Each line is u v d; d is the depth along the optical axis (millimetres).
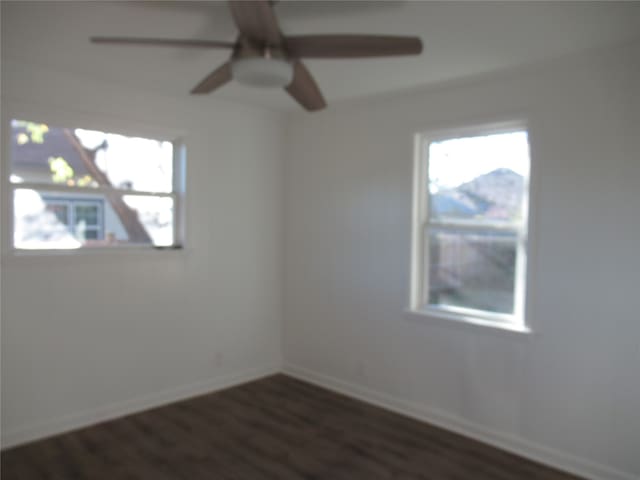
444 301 3510
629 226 2621
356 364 3957
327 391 4082
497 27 2350
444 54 2709
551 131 2881
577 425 2818
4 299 2949
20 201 3170
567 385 2854
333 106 3963
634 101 2590
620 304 2658
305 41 1934
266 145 4336
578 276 2801
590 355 2768
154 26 2365
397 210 3654
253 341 4328
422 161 3582
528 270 2984
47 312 3119
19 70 2930
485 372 3191
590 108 2734
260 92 3689
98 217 3574
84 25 2369
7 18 2291
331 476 2744
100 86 3283
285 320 4523
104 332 3381
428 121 3459
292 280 4465
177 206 3807
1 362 2951
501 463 2916
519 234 3115
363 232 3881
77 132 3318
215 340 4039
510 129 3133
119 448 3012
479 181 3305
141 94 3488
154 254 3615
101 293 3354
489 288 3273
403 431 3330
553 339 2900
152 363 3645
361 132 3875
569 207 2824
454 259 3447
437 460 2941
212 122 3920
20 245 3070
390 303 3723
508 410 3092
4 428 2977
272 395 3969
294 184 4418
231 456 2945
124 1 2102
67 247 3221
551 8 2133
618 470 2676
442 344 3410
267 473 2766
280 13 2186
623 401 2656
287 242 4496
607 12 2172
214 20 2297
